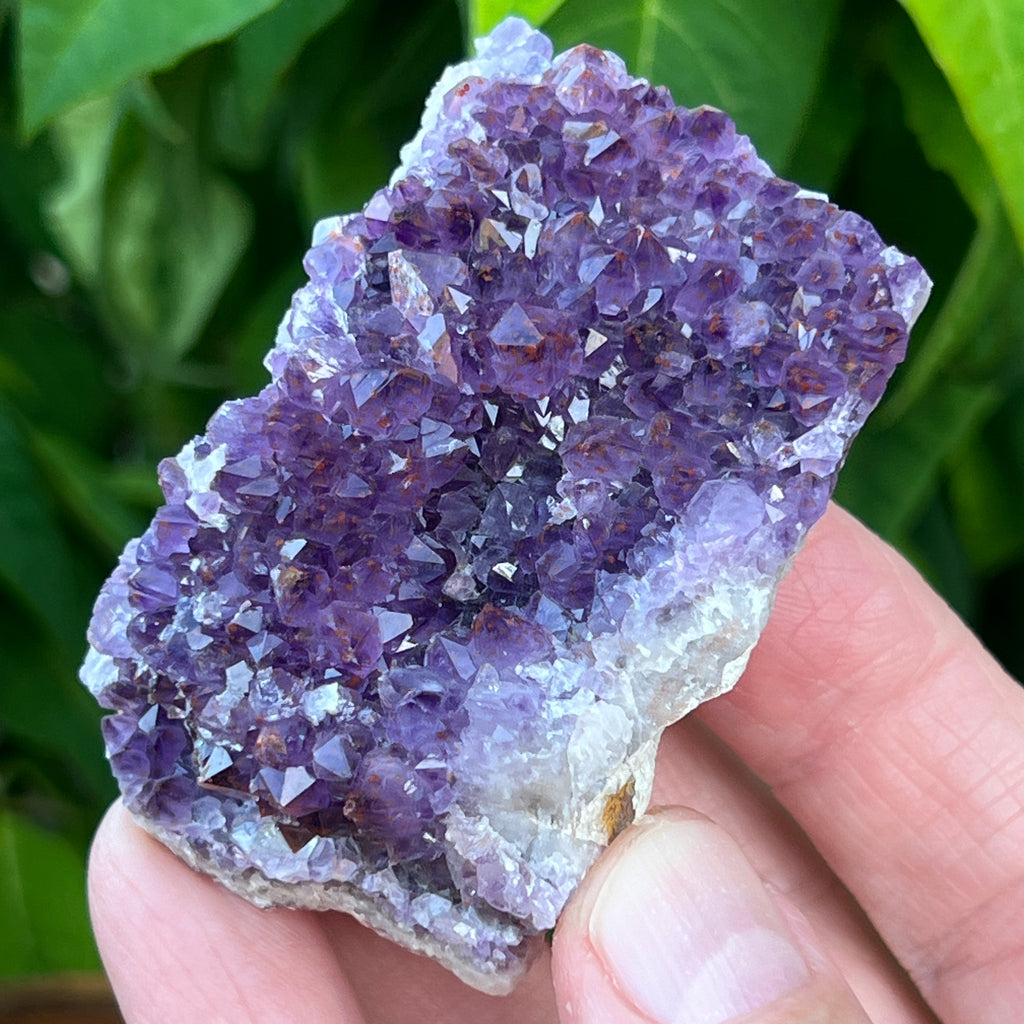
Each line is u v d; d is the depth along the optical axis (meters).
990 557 0.17
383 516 0.09
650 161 0.09
